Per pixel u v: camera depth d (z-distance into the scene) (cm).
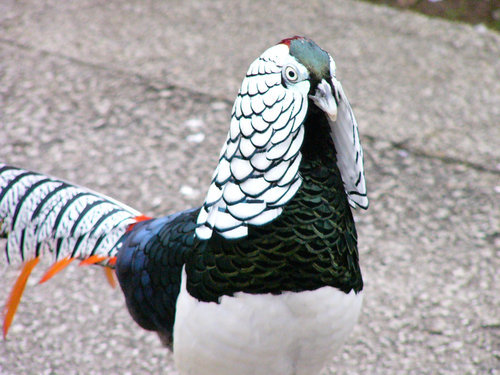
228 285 361
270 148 329
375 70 970
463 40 1056
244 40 1019
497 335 612
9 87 891
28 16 1042
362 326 619
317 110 350
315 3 1135
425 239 714
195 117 859
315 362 398
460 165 813
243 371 388
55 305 627
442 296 650
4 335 514
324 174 359
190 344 387
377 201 757
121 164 784
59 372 569
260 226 352
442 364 587
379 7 1137
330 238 360
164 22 1053
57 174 763
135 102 877
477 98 928
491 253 700
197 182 765
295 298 362
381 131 856
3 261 671
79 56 958
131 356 586
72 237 486
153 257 421
